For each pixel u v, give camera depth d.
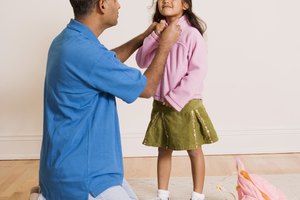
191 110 1.98
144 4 2.93
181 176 2.54
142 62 1.95
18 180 2.55
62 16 2.96
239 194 1.58
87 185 1.28
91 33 1.36
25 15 2.97
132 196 1.44
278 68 2.99
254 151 3.04
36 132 3.06
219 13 2.94
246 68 2.99
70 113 1.32
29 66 3.01
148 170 2.71
